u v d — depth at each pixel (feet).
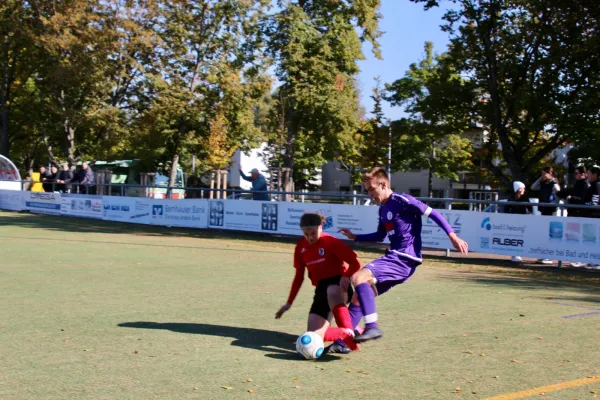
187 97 111.34
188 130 121.80
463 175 158.51
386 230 18.20
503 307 24.32
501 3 73.00
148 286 28.66
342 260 17.54
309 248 18.01
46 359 16.25
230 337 18.93
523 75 73.77
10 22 111.14
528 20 73.56
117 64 110.11
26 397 13.28
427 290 28.66
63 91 115.14
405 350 17.44
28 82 126.72
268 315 22.41
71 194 80.02
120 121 116.78
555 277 35.50
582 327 20.52
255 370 15.44
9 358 16.31
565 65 69.67
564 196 46.96
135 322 20.83
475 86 78.38
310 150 128.67
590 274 37.47
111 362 16.02
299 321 21.43
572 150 83.41
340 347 17.07
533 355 16.85
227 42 113.09
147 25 110.93
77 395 13.42
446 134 85.66
